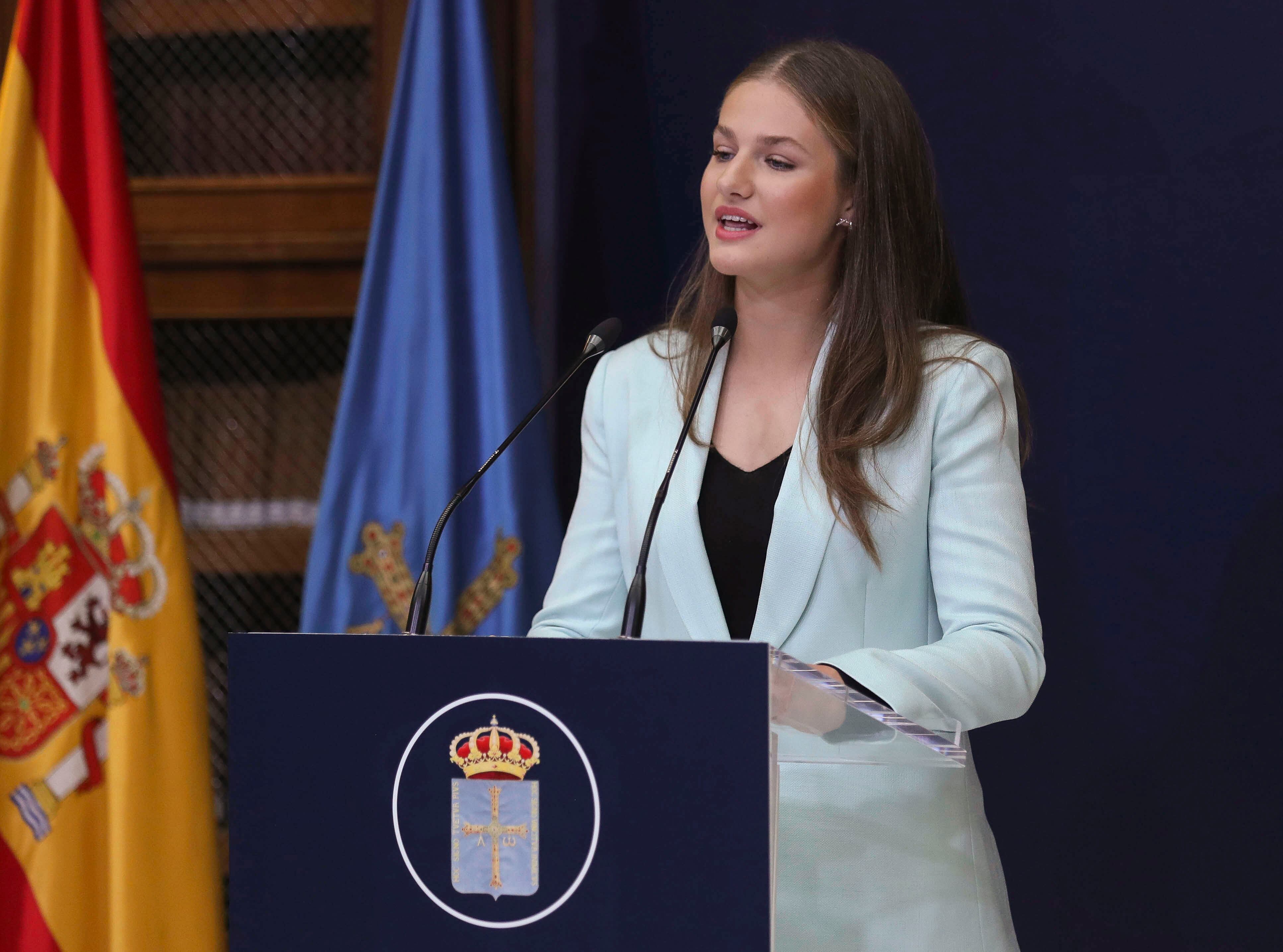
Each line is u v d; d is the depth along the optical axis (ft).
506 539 21.93
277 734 10.02
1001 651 13.46
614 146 25.40
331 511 22.13
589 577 16.79
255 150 26.71
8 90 21.61
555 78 25.67
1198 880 22.07
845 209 15.87
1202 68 21.89
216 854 21.81
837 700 10.43
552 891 9.55
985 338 16.15
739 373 16.44
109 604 21.35
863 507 14.61
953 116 23.44
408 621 12.29
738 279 16.48
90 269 21.68
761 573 15.19
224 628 27.12
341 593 22.07
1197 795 22.07
